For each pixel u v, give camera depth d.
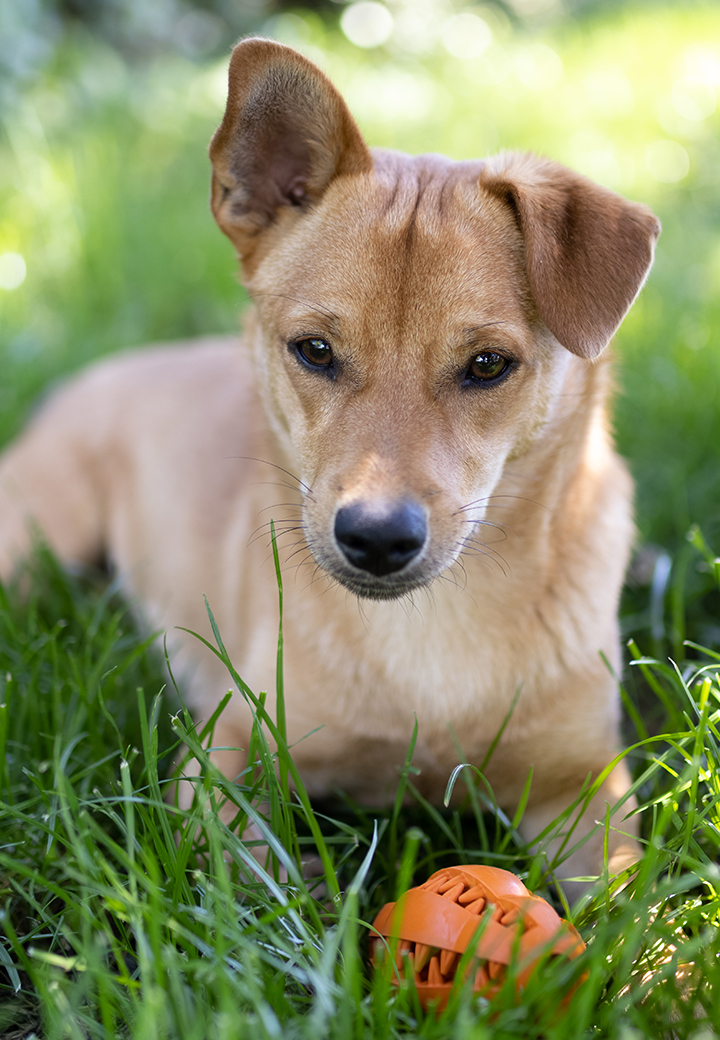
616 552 0.64
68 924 0.53
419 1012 0.48
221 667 0.69
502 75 2.16
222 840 0.52
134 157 1.57
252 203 0.63
